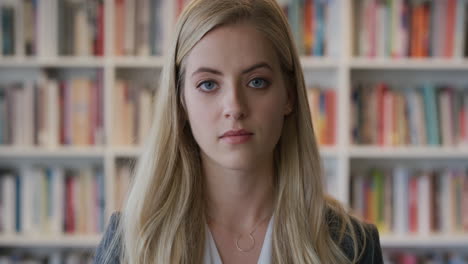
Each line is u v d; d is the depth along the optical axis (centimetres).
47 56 262
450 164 292
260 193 103
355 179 268
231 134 90
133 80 283
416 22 263
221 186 101
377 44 264
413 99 264
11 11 262
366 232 112
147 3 261
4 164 290
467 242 261
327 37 266
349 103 261
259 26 92
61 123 265
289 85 104
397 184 268
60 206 267
